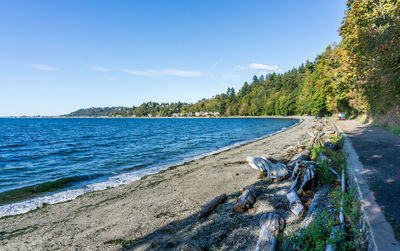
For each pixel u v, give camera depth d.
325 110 52.91
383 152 7.71
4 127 72.06
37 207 7.79
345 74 16.34
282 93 117.62
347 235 3.69
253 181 8.59
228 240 4.59
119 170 13.48
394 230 2.98
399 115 14.39
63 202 8.20
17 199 8.70
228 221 5.41
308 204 5.43
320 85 35.94
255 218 5.31
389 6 12.48
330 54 31.06
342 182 5.76
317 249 3.45
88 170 13.73
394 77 10.20
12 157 19.45
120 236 5.41
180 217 6.10
